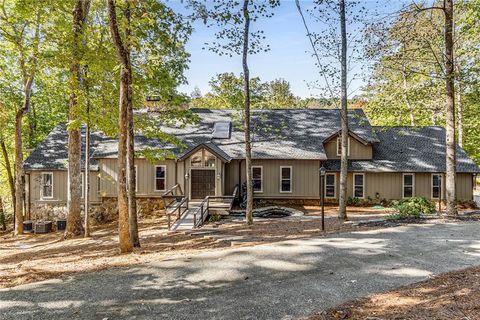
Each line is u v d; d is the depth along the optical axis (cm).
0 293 709
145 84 1380
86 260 1007
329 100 1959
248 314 598
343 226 1447
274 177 2309
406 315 559
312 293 687
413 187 2311
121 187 1083
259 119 2552
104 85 1366
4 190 2995
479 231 1262
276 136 2405
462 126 2867
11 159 2833
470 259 897
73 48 1297
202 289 719
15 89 2133
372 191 2333
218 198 2052
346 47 1692
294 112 2642
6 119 2230
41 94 2644
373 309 598
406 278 760
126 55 1085
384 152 2428
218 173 2109
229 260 922
